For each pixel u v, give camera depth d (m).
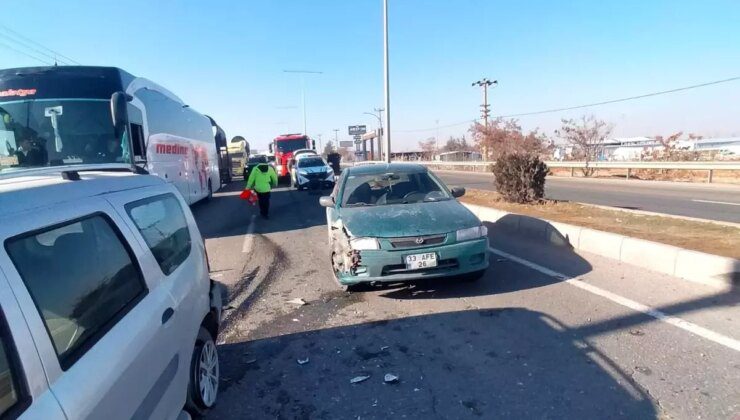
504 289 5.54
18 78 9.69
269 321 4.97
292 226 11.88
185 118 16.30
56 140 9.44
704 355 3.66
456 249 5.23
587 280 5.68
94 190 2.48
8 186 2.05
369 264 5.20
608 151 44.56
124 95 9.11
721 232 7.24
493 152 41.66
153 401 2.31
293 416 3.16
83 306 1.99
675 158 26.08
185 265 3.21
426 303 5.22
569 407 3.08
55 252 1.96
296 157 26.84
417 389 3.42
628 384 3.31
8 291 1.61
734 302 4.70
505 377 3.52
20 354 1.55
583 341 4.02
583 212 10.27
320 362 3.94
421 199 6.57
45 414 1.54
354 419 3.09
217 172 24.22
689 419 2.89
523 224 8.69
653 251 5.98
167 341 2.55
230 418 3.18
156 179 3.48
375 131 46.53
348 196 6.69
